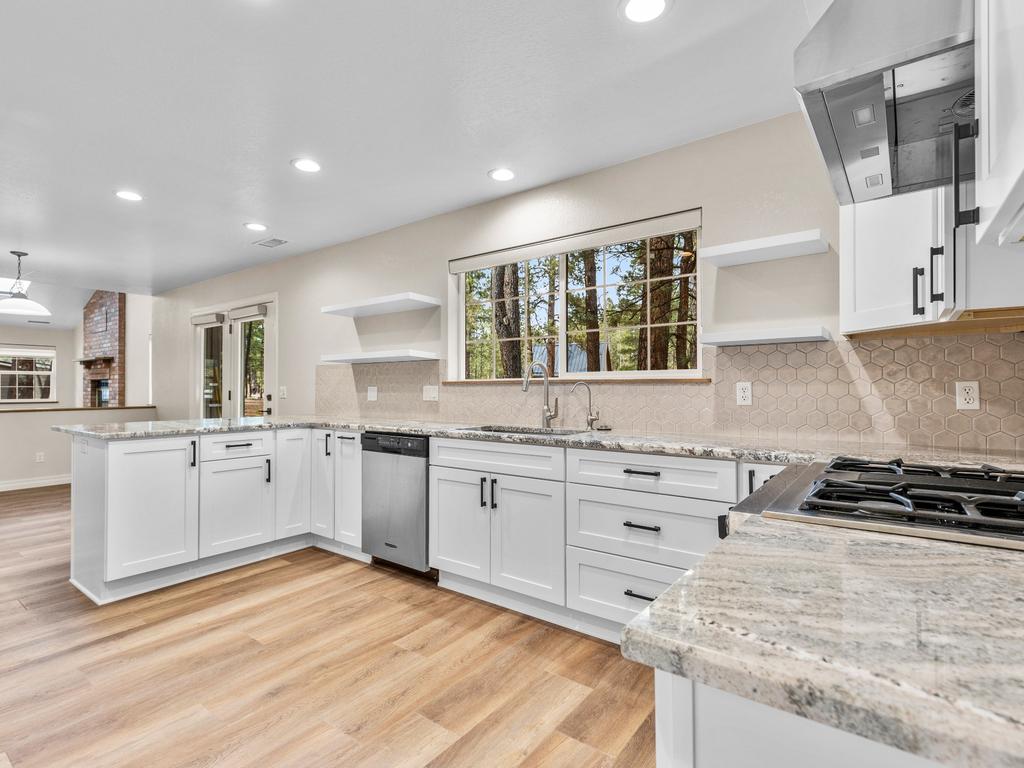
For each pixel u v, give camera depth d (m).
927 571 0.68
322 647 2.27
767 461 1.95
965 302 1.62
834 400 2.34
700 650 0.49
